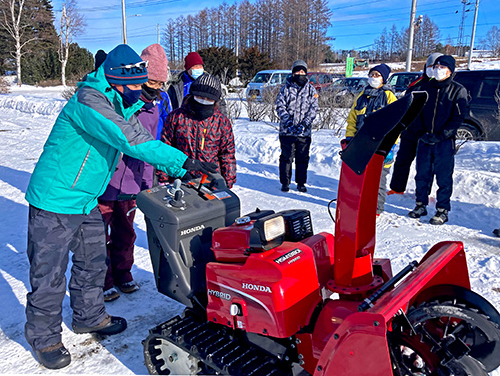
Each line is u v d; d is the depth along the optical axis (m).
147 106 3.80
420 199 5.75
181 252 2.81
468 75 10.05
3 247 4.92
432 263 2.27
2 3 48.84
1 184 7.41
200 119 3.72
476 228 5.35
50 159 2.79
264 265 2.31
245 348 2.55
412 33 21.91
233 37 77.69
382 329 1.87
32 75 47.88
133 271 4.43
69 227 2.90
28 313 2.91
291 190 7.03
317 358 2.24
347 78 17.80
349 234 2.32
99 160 2.86
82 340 3.28
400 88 16.06
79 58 52.22
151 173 4.08
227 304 2.48
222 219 3.04
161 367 2.84
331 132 10.68
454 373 2.14
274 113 12.97
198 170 2.74
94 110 2.63
